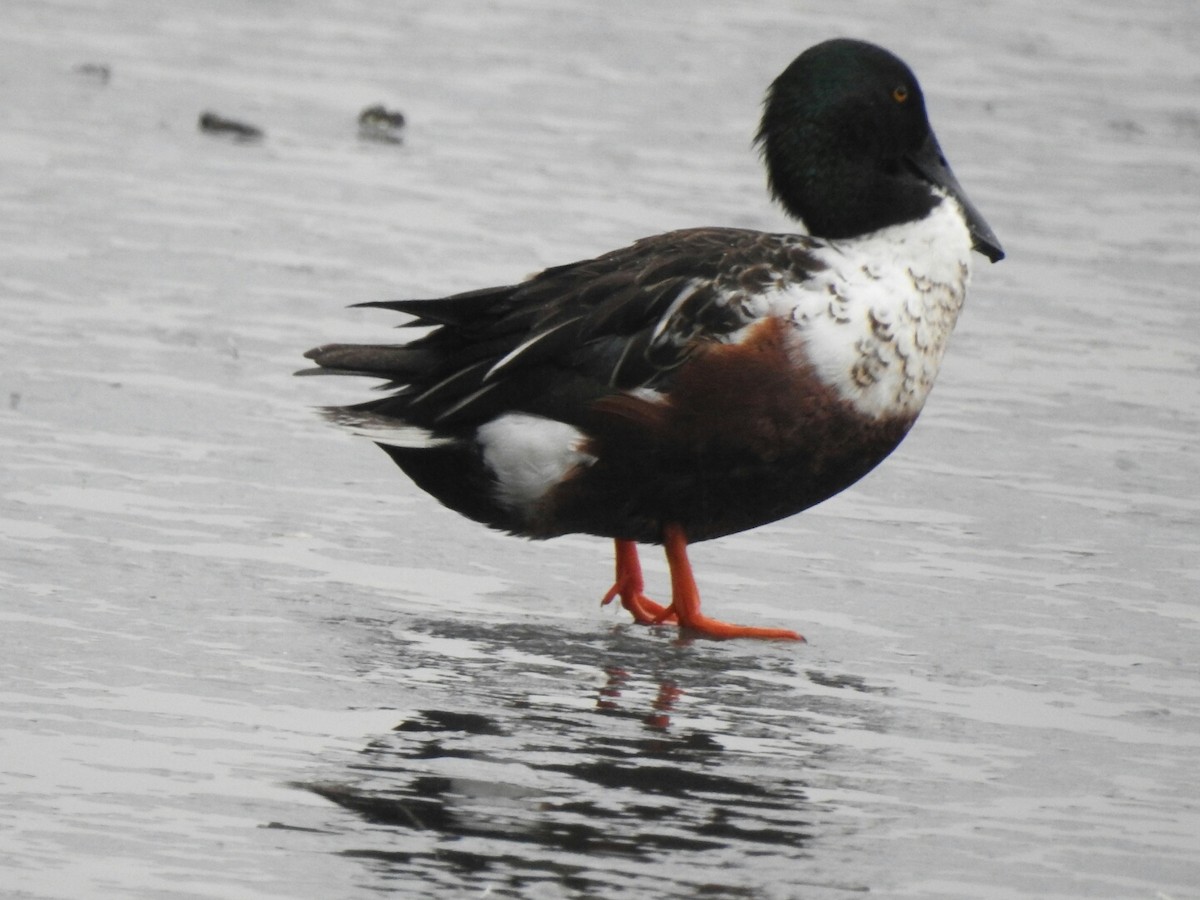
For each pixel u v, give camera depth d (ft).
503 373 38.99
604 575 42.04
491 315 39.99
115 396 48.67
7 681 33.09
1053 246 68.69
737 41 93.09
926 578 41.93
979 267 66.13
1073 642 38.68
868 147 42.22
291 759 30.91
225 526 41.68
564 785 30.60
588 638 37.88
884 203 41.29
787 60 90.38
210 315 55.36
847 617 39.75
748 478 39.24
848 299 39.24
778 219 68.08
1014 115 84.69
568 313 38.99
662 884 27.55
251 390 50.19
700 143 77.56
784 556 43.01
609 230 65.67
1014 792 31.68
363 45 88.94
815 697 35.40
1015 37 97.50
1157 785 32.24
